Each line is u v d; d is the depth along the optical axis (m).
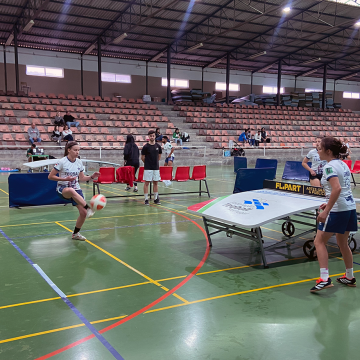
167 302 3.41
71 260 4.62
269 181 5.67
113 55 28.38
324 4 21.53
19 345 2.65
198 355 2.54
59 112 20.91
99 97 25.33
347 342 2.73
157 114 25.88
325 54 30.95
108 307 3.29
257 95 32.91
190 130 25.16
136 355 2.53
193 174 9.74
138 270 4.29
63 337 2.76
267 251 5.12
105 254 4.89
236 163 13.90
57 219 6.99
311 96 34.44
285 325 2.98
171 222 6.84
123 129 22.52
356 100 39.78
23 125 20.38
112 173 8.84
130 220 6.98
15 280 3.94
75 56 27.20
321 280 3.67
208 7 21.33
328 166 3.52
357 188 11.88
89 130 21.36
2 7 19.48
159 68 30.53
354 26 24.80
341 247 3.80
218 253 5.00
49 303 3.37
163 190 11.05
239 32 25.38
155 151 8.48
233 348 2.63
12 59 25.33
